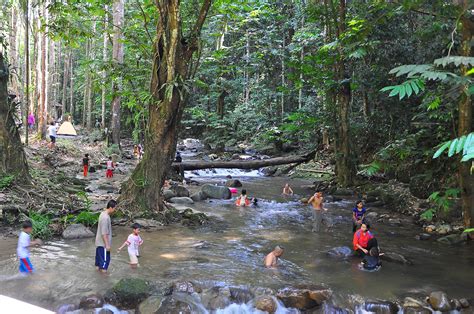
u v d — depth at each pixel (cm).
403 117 1698
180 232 1034
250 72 3244
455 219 1176
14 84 2689
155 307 589
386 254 877
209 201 1527
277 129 2741
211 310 620
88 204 1075
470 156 274
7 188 1079
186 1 1293
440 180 1372
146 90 1188
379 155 1551
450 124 1316
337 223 1222
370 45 1346
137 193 1107
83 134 3055
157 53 1109
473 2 764
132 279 641
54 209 1050
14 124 1163
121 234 961
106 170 1881
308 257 873
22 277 661
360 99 2253
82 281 660
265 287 671
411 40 1550
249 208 1425
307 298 642
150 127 1126
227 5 1380
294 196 1708
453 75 414
